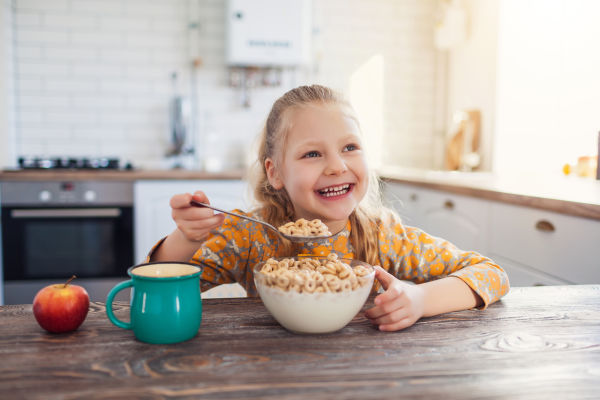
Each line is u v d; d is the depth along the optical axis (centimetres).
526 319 74
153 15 321
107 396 50
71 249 268
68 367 57
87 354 60
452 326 71
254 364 58
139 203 271
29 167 283
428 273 104
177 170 298
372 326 71
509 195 173
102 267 271
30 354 60
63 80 316
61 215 263
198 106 332
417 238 108
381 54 352
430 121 362
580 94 254
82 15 314
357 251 107
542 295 87
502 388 52
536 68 282
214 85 333
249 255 108
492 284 82
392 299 70
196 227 82
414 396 50
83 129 321
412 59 356
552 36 271
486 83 309
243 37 307
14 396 50
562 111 267
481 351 62
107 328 70
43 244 265
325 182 92
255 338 66
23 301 265
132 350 62
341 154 93
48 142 318
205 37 329
